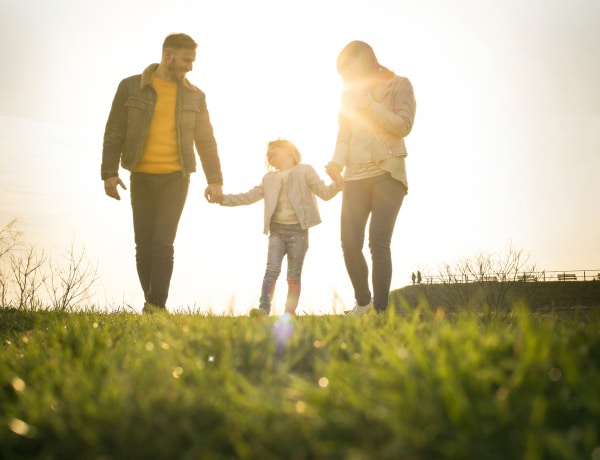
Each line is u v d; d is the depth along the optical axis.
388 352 1.90
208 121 6.64
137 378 1.99
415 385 1.65
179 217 6.38
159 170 6.27
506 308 3.21
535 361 1.73
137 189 6.37
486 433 1.43
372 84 5.32
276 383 2.04
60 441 1.66
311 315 3.11
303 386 1.77
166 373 2.09
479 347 1.94
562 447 1.32
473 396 1.60
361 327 2.79
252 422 1.58
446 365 1.68
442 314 2.79
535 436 1.38
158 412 1.69
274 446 1.51
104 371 2.21
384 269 4.95
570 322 2.82
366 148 5.14
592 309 2.84
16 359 2.70
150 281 6.35
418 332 2.60
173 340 2.70
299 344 2.46
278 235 6.07
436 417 1.48
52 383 2.06
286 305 6.03
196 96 6.48
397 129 5.01
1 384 2.21
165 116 6.29
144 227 6.42
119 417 1.65
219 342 2.45
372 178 5.13
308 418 1.60
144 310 6.00
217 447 1.53
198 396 1.76
